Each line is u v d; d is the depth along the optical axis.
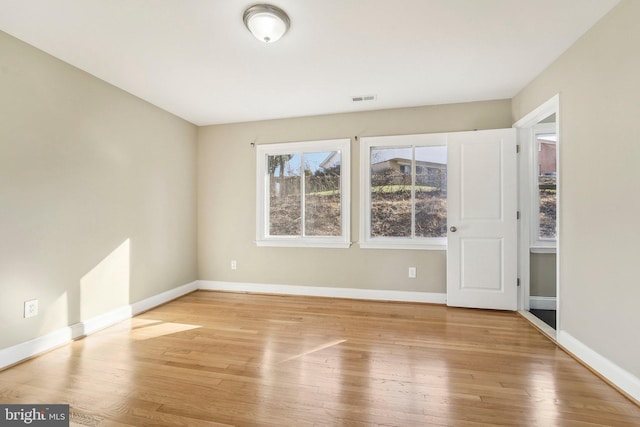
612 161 1.88
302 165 3.93
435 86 2.99
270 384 1.86
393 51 2.35
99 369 2.04
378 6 1.83
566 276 2.33
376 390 1.79
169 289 3.67
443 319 2.99
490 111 3.35
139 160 3.23
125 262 3.06
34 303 2.26
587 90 2.10
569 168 2.29
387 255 3.63
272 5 1.81
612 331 1.87
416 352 2.28
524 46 2.28
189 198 4.01
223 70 2.64
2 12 1.86
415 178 3.60
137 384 1.86
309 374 1.97
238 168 4.06
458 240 3.32
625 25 1.77
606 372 1.89
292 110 3.64
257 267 4.02
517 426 1.49
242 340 2.51
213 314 3.17
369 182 3.68
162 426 1.50
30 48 2.22
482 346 2.39
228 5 1.81
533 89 2.83
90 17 1.92
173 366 2.08
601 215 1.97
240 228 4.07
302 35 2.12
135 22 1.97
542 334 2.62
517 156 3.22
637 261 1.70
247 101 3.34
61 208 2.45
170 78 2.78
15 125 2.14
